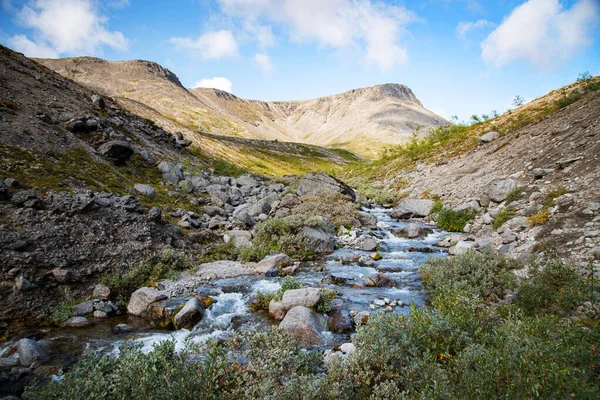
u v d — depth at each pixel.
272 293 12.35
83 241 13.33
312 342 9.03
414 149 55.25
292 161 147.88
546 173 20.42
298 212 25.92
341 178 67.56
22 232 12.05
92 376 5.88
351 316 10.77
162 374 5.93
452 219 23.62
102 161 23.47
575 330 5.81
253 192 33.22
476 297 8.36
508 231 16.25
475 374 5.00
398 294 12.73
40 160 18.66
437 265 13.69
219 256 17.47
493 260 12.00
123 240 14.69
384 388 5.40
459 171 32.72
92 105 33.62
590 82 38.31
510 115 44.06
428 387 5.27
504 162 27.62
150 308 11.37
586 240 12.09
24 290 10.66
